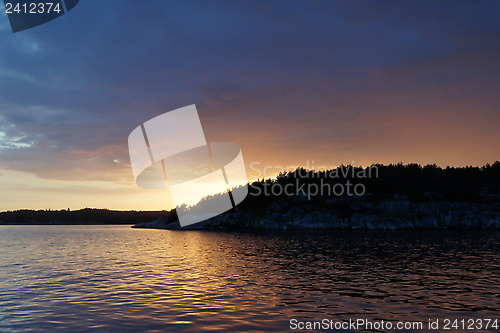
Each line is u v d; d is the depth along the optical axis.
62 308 16.89
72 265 33.66
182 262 35.78
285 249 50.59
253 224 142.25
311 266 32.03
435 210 116.38
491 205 117.19
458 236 79.06
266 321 14.66
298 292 20.39
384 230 112.56
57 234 119.62
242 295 19.64
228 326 13.98
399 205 123.00
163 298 18.92
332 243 61.22
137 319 15.00
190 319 14.95
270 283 23.38
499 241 63.19
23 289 21.62
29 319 15.04
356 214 124.00
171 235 103.88
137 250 51.50
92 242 72.19
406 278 25.25
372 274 27.11
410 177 143.75
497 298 18.83
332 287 21.94
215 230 139.00
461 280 24.42
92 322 14.58
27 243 69.69
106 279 25.20
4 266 33.06
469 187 135.50
